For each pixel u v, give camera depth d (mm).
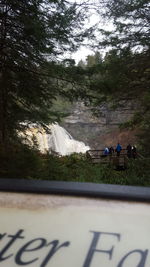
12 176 4715
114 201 1428
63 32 5957
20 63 6578
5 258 1093
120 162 12539
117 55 8305
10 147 5484
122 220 1275
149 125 8312
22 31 6117
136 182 6367
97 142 37906
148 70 8484
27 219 1292
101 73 7598
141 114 8672
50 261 1074
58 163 6102
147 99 7316
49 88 7078
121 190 1464
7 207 1375
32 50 6371
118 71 8234
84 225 1250
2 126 6680
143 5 7324
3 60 6477
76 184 1552
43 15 5996
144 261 1062
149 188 1486
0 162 4867
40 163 5379
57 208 1368
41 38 5801
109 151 16531
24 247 1146
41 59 6559
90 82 7148
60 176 5598
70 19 6027
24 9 5891
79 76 6910
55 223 1266
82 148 33938
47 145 23031
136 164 7504
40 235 1204
